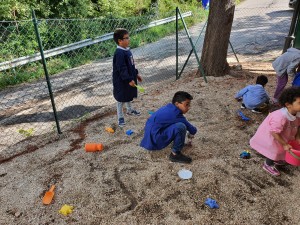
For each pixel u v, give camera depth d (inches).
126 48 164.4
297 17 262.4
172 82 260.7
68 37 398.0
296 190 117.9
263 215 106.1
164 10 623.2
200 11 657.6
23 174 138.5
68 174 134.7
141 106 209.3
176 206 111.7
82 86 287.7
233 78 253.3
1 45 341.1
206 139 156.7
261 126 126.4
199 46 419.8
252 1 819.4
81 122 193.8
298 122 116.6
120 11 501.4
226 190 118.6
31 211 114.6
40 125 208.5
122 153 148.6
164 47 428.1
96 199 118.3
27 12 388.8
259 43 402.0
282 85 189.9
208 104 201.5
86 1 458.9
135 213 109.6
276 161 131.1
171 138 131.2
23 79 319.6
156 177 128.3
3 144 182.7
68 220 109.0
